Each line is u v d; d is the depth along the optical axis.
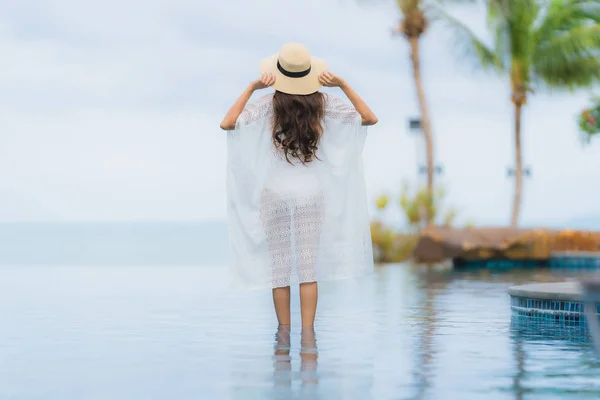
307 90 6.14
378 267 19.09
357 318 7.39
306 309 6.39
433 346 5.48
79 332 6.46
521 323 6.93
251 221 6.22
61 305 9.02
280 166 6.18
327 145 6.22
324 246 6.29
